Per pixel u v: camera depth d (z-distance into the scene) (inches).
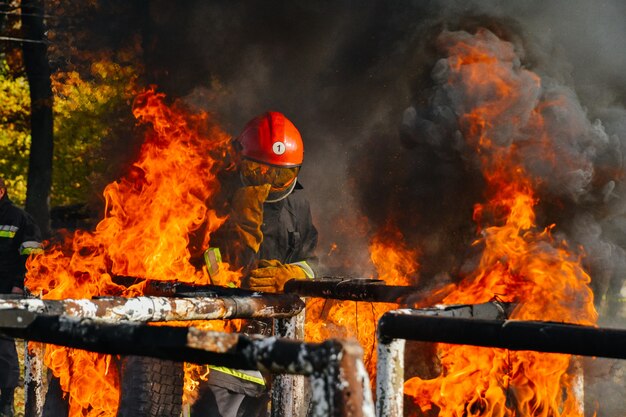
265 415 271.9
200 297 186.2
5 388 362.6
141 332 114.2
